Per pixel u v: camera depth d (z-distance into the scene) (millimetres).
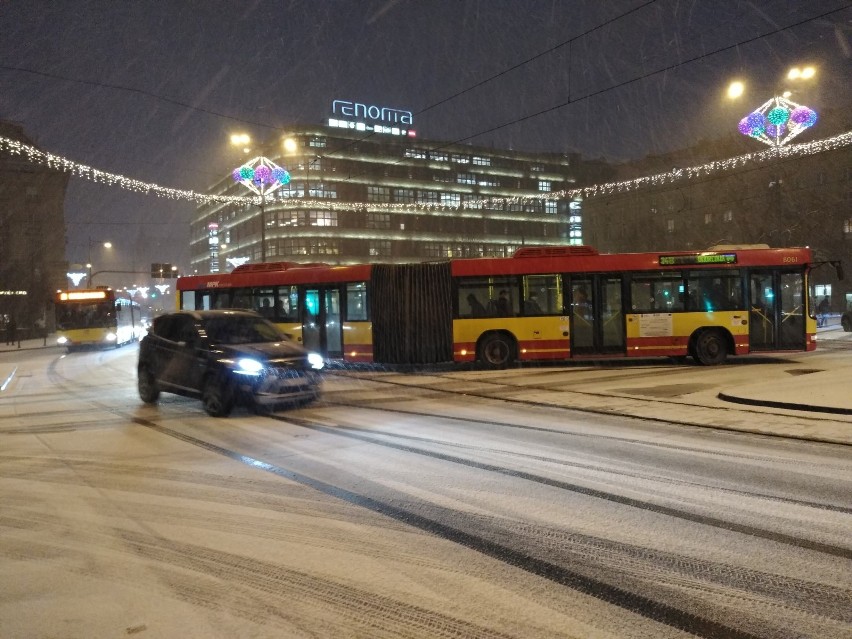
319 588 3994
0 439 9352
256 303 19453
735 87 22906
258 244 91812
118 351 32000
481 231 98562
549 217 104188
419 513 5480
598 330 17141
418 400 12477
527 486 6297
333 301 18516
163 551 4680
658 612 3617
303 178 84875
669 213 69938
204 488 6383
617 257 17219
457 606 3717
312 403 12109
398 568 4297
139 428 9922
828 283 52062
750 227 60031
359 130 89938
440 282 17672
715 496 5902
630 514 5391
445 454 7766
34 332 54781
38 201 60906
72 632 3477
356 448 8156
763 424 9398
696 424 9562
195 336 11367
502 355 17422
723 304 16953
